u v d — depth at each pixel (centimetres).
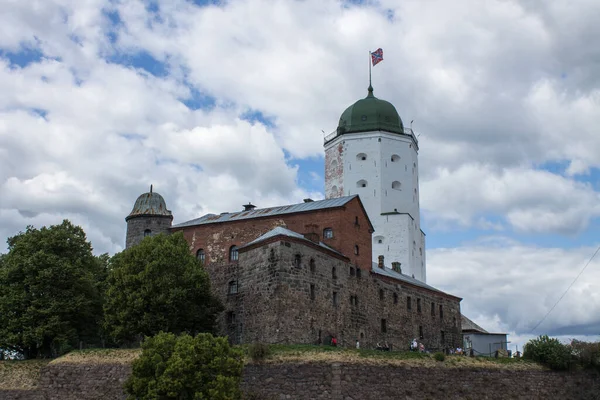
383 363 5597
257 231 7644
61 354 6625
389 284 7900
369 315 7350
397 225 10638
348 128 11238
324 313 6562
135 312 6191
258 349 5472
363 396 5362
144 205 8344
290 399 5272
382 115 11244
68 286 6588
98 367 5731
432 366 5825
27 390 5797
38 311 6272
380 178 10850
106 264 7600
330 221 7356
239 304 6556
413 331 8150
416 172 11481
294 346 5694
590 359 6588
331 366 5362
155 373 4759
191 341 4881
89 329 6888
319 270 6638
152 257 6444
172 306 6194
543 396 6259
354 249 7400
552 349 6512
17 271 6481
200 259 7831
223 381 4662
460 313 9394
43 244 6631
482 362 6169
